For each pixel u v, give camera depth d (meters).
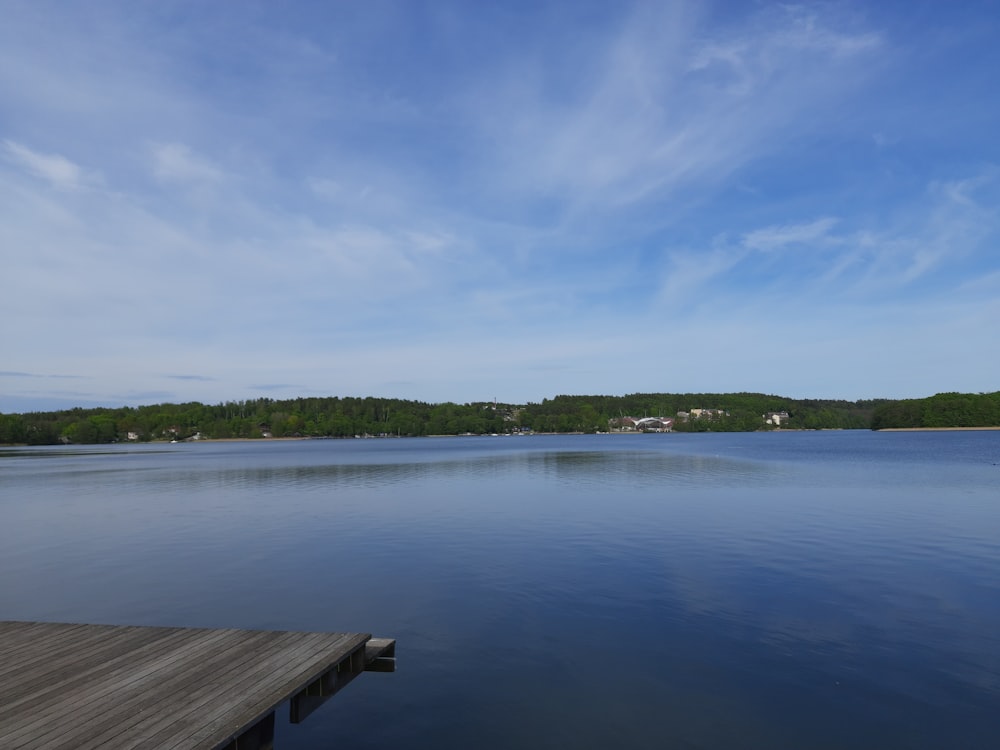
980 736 8.37
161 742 6.13
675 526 23.86
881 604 13.84
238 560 19.17
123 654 8.79
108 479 51.53
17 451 131.25
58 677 7.92
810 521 24.72
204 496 37.53
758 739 8.34
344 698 9.74
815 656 11.01
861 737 8.38
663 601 14.26
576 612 13.58
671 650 11.37
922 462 58.97
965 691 9.61
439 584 15.99
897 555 18.48
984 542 20.22
